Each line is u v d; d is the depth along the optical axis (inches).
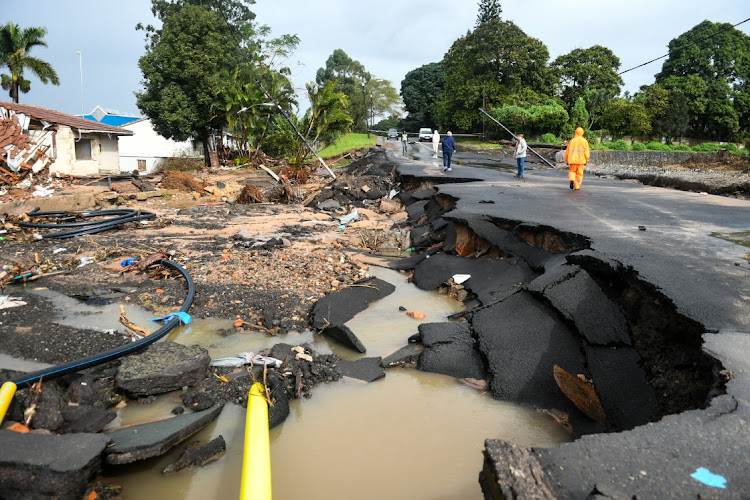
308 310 285.6
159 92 1393.9
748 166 1255.5
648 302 208.8
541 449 116.2
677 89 2482.8
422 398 200.7
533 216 384.8
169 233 499.2
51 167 909.2
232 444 164.7
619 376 185.0
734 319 178.9
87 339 225.5
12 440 135.1
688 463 112.0
